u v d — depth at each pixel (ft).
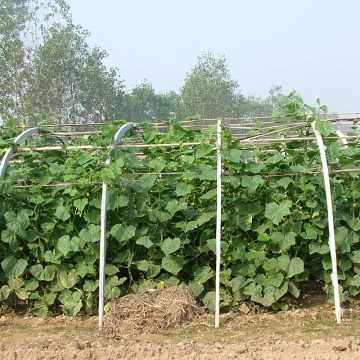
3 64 66.03
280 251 18.99
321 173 19.74
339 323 17.87
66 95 69.72
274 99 98.73
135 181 19.30
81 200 18.78
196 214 19.63
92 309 19.04
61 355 15.30
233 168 18.83
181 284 19.04
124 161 19.35
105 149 19.77
